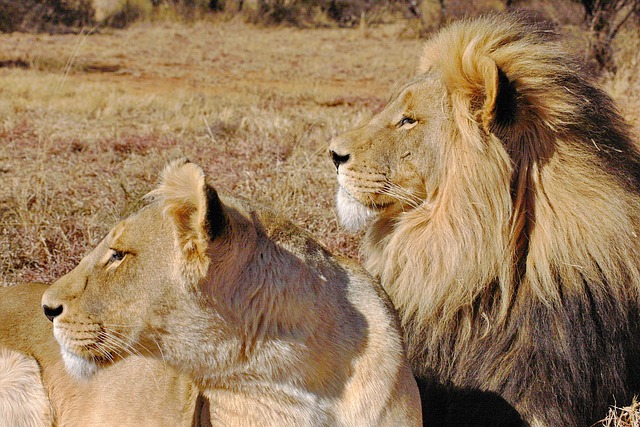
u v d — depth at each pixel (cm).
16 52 3019
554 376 585
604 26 1983
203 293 466
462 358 611
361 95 2186
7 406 630
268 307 473
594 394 602
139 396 576
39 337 632
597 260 589
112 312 484
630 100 1484
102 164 1221
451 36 651
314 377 484
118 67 2797
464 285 602
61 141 1403
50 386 620
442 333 616
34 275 830
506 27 631
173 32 4016
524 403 591
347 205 659
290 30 4309
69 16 3984
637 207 617
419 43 3559
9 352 632
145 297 477
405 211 645
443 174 616
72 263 851
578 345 585
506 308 597
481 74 593
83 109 1764
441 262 612
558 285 592
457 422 618
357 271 525
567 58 625
